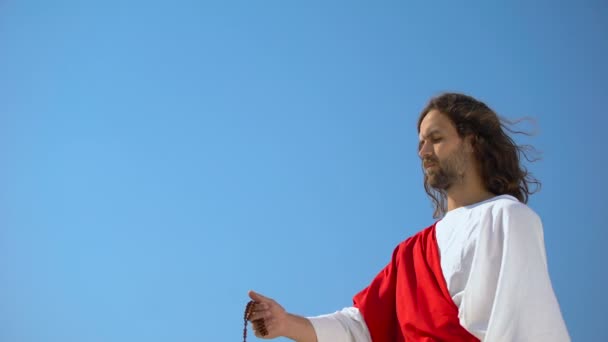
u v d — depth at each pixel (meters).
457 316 4.30
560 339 4.05
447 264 4.45
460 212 4.61
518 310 4.08
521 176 4.84
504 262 4.17
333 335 4.70
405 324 4.51
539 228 4.32
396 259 4.87
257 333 4.55
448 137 4.71
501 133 4.80
